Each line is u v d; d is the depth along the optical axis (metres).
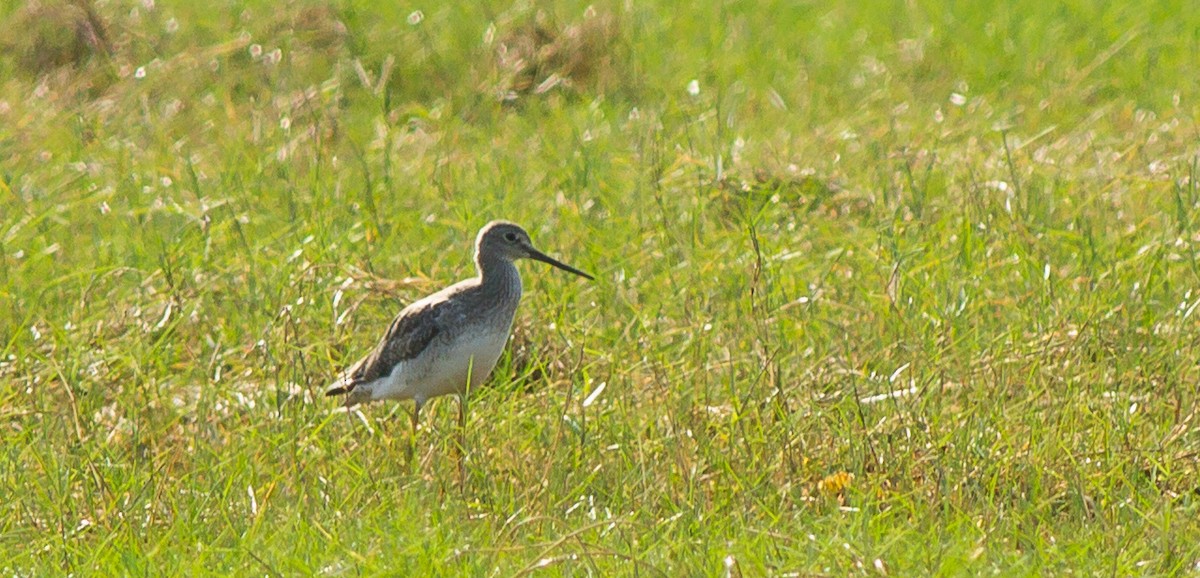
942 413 11.30
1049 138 19.16
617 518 9.94
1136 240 14.64
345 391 12.27
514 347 13.31
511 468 11.02
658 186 16.48
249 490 10.49
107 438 11.37
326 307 13.64
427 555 9.61
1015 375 11.95
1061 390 11.73
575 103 20.59
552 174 17.50
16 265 14.75
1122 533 9.87
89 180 17.11
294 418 11.19
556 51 21.41
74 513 10.41
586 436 11.23
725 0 25.66
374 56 21.42
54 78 20.27
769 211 16.06
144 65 20.94
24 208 15.88
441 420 12.28
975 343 12.34
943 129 19.16
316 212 15.85
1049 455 10.77
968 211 15.52
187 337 13.56
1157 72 21.81
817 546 9.59
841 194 16.39
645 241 15.41
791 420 11.22
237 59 21.16
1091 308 12.66
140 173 17.44
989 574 9.30
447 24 22.97
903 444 10.94
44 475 10.88
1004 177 17.00
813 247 15.30
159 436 11.70
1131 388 11.70
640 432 11.18
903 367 11.70
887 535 9.95
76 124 18.84
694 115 19.98
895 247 14.01
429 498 10.69
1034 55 22.56
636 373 12.25
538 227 15.59
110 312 13.66
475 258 12.52
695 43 23.42
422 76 21.28
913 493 10.50
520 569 9.51
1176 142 18.25
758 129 19.58
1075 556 9.55
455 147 18.75
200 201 15.83
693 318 13.39
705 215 16.27
